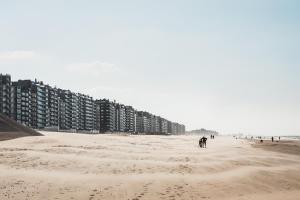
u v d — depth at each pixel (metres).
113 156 34.78
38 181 21.88
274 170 31.02
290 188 23.98
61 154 34.25
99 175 24.48
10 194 18.95
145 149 47.62
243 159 38.12
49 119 185.00
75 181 22.28
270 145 92.69
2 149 37.44
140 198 18.88
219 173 27.97
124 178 23.72
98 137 78.88
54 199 18.30
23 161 28.45
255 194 21.42
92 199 18.47
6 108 158.38
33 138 50.41
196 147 65.00
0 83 158.00
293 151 66.38
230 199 19.70
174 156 37.81
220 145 79.31
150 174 25.61
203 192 21.11
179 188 21.66
